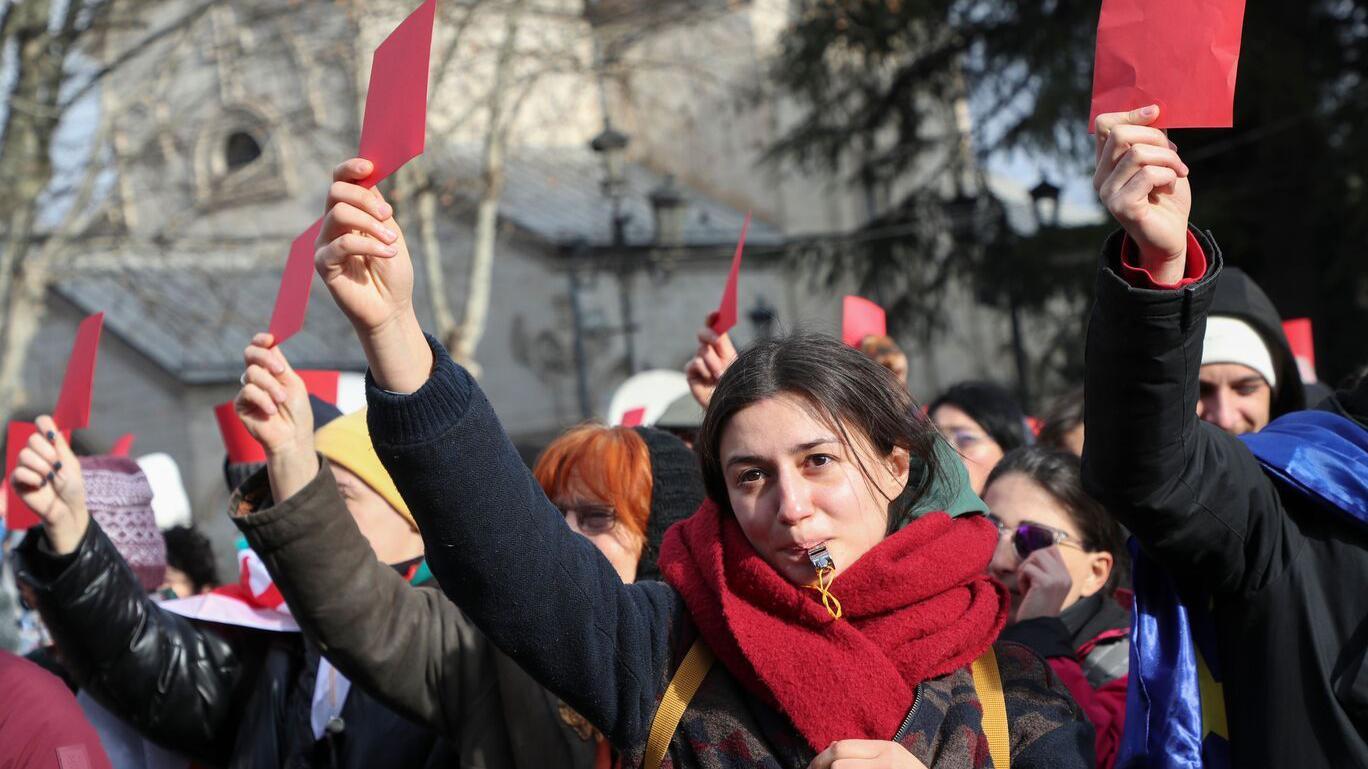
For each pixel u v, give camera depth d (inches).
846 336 167.8
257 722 110.8
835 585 74.7
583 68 597.6
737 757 73.2
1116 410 73.1
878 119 657.6
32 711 83.2
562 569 73.5
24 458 104.7
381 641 90.0
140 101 544.7
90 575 106.3
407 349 72.3
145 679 108.9
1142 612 84.7
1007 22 587.8
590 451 100.5
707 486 81.4
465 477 71.0
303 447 90.4
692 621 78.2
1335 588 79.6
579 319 751.7
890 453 78.5
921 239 660.7
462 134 745.6
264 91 631.8
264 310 802.2
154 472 176.4
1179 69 69.3
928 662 74.2
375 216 70.9
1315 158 512.1
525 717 92.7
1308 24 529.0
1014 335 597.9
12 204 458.6
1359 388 87.1
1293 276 525.7
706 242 872.3
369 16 584.1
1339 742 77.4
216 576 164.1
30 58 454.6
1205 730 81.4
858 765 67.6
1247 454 80.4
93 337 107.2
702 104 970.1
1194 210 516.4
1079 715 78.1
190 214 640.4
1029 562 113.1
